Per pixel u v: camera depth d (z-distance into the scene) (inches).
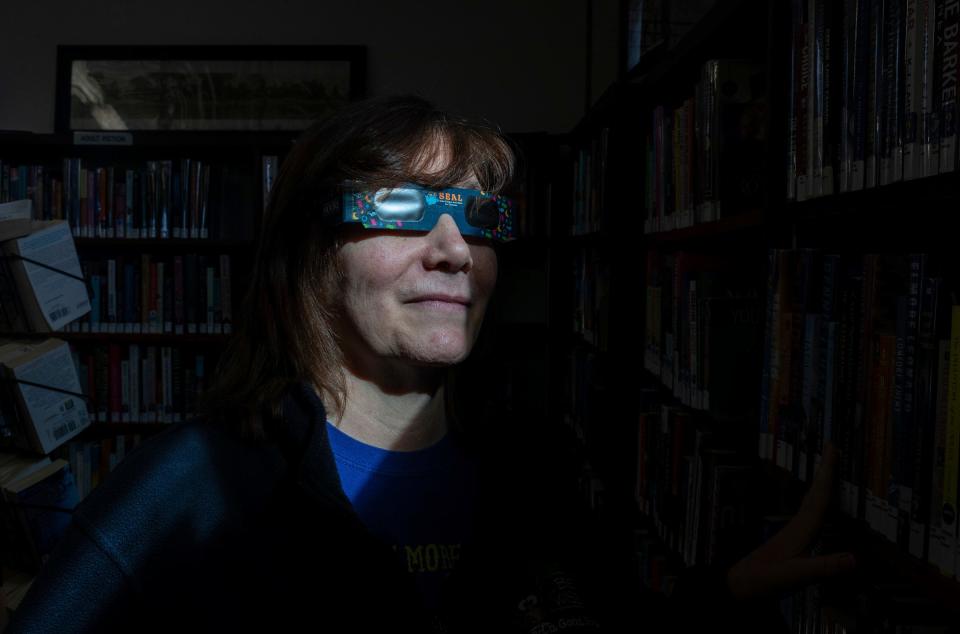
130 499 25.0
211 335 132.6
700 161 58.9
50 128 148.1
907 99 31.4
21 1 147.2
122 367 133.3
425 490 29.2
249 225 147.6
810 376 40.3
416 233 28.1
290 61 147.5
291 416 28.0
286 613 25.4
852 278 36.2
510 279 148.9
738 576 31.2
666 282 71.6
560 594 26.2
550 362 132.6
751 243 61.9
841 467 36.5
